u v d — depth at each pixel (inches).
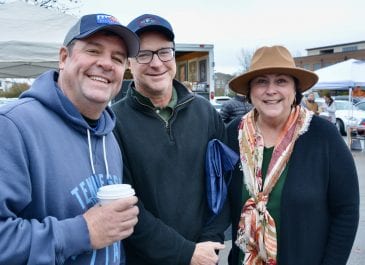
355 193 79.9
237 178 88.5
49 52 211.2
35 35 211.9
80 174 59.4
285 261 80.0
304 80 85.4
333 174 79.9
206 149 87.7
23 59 205.8
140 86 84.3
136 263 82.0
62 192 56.1
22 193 51.6
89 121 65.6
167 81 84.3
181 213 82.0
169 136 83.3
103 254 62.2
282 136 83.7
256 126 88.6
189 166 84.1
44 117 57.4
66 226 52.5
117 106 86.7
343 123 657.0
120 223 55.5
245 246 83.4
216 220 87.3
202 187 86.4
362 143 514.3
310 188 79.1
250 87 89.4
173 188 81.5
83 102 62.7
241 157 87.7
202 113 90.4
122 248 78.7
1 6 222.5
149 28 81.7
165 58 83.8
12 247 49.0
